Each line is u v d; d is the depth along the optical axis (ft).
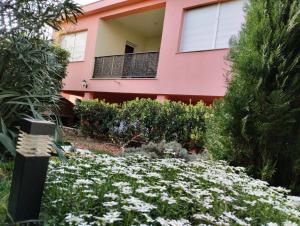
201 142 20.30
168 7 29.17
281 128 11.62
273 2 12.76
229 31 24.75
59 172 7.66
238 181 8.77
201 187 7.82
